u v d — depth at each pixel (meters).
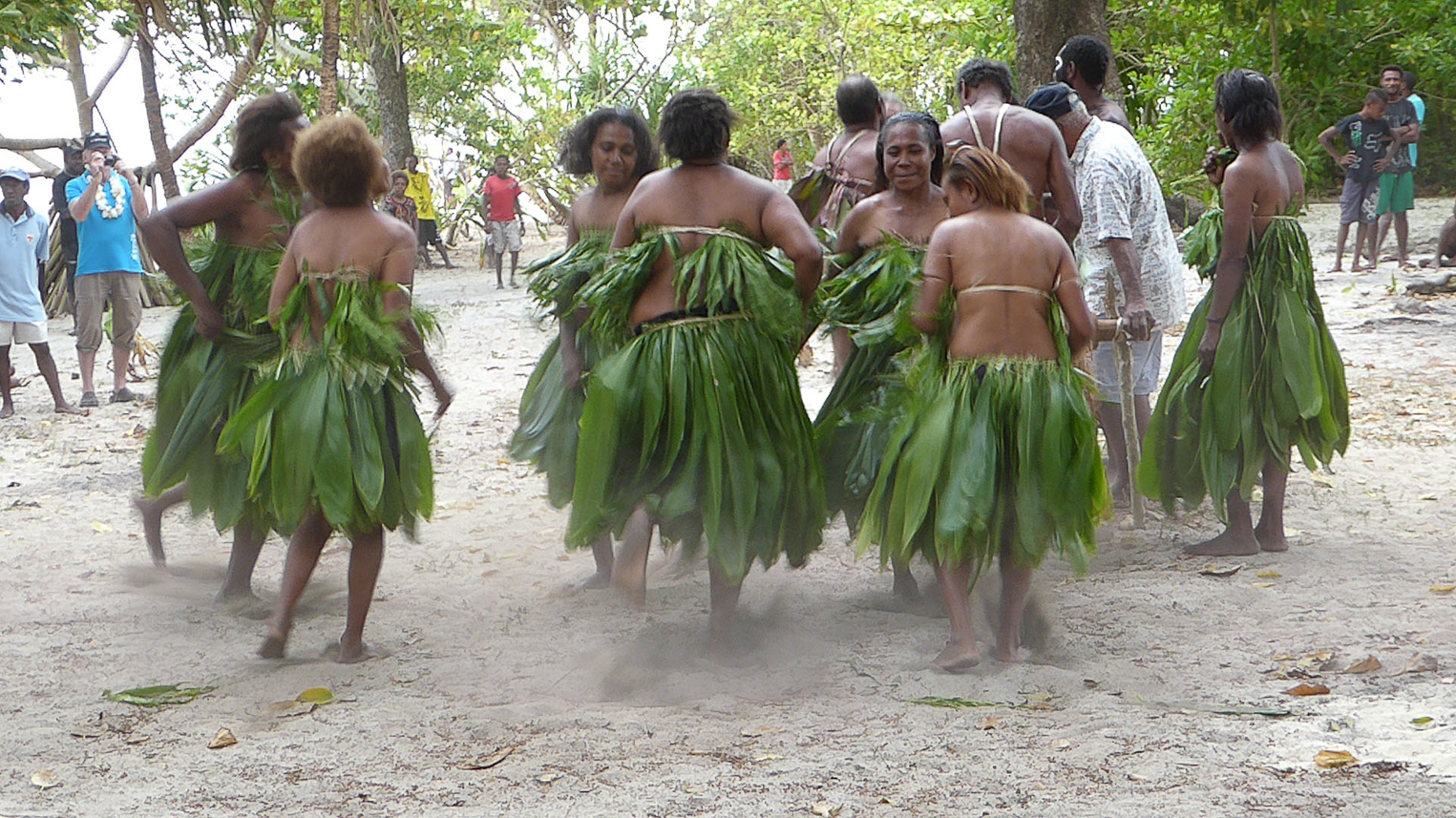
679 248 4.70
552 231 30.98
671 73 24.98
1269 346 5.74
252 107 5.34
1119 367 6.43
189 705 4.45
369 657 4.92
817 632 5.12
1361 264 15.11
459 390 11.08
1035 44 13.30
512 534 6.86
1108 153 6.30
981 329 4.50
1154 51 19.52
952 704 4.21
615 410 4.66
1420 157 22.64
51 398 11.59
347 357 4.68
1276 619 5.01
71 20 13.41
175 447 5.30
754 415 4.69
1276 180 5.73
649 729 4.05
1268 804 3.35
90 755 4.03
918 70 25.14
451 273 23.44
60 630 5.31
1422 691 4.17
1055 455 4.41
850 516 5.19
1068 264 4.52
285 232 5.37
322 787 3.73
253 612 5.52
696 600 5.61
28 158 25.30
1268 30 20.08
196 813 3.57
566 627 5.26
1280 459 5.76
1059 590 5.51
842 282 5.07
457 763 3.86
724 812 3.44
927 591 5.56
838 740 3.93
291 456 4.61
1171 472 6.07
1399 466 7.41
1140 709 4.11
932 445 4.44
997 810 3.38
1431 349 10.55
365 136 4.77
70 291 17.97
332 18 17.83
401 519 4.81
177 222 5.23
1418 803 3.32
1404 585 5.35
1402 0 20.75
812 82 27.08
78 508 7.57
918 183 5.12
